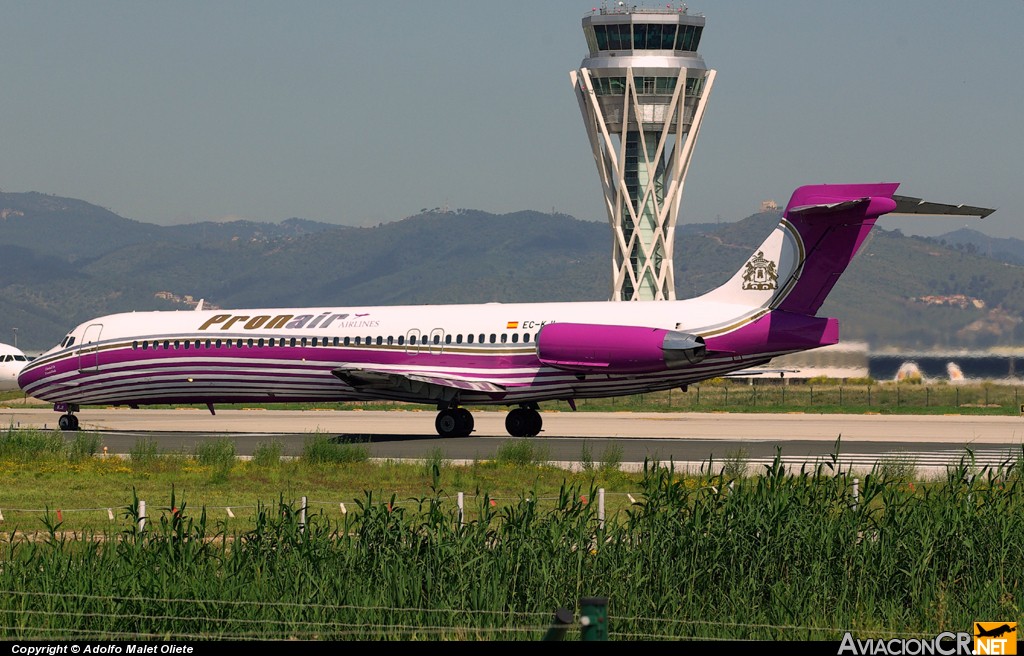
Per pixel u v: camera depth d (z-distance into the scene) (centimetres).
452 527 6594
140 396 17038
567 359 14625
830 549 6309
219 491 10338
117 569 6019
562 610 4331
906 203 13462
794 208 13975
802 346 14088
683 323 14388
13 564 6162
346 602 5794
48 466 12019
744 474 10562
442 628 5591
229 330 16538
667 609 5888
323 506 9388
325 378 16050
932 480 10619
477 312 15512
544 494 9862
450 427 15662
